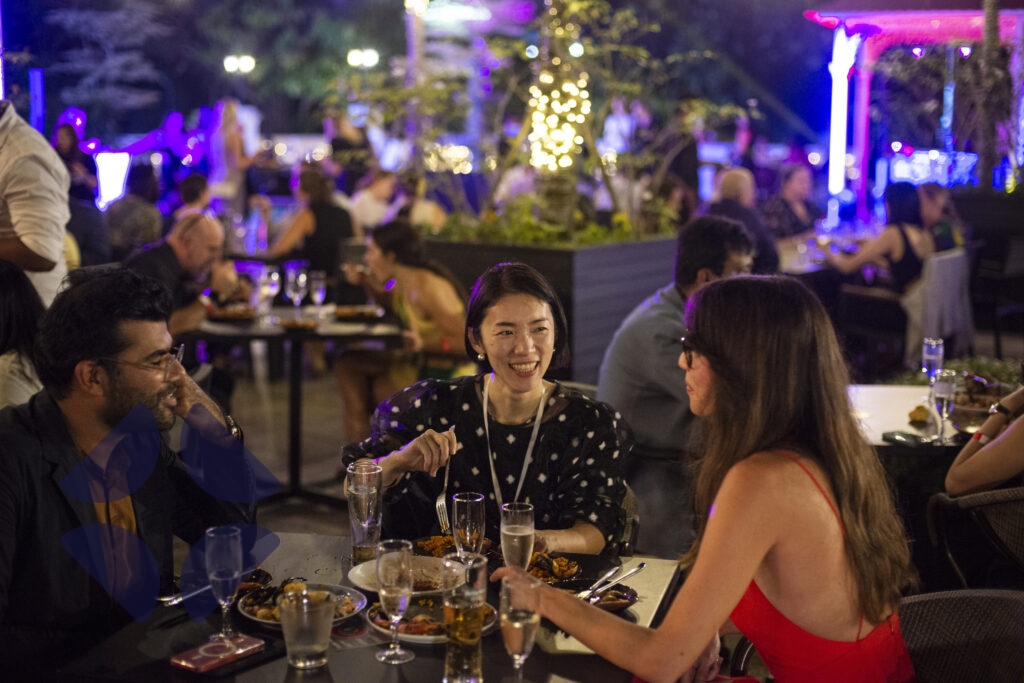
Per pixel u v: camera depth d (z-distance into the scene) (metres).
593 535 2.31
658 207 6.60
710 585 1.73
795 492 1.75
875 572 1.81
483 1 10.40
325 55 17.08
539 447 2.41
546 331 2.33
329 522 4.63
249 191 10.70
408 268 4.76
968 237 7.22
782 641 1.83
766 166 11.12
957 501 2.78
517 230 5.79
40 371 1.98
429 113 6.89
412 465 2.30
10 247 3.46
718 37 16.25
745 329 1.81
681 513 3.33
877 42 8.99
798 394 1.80
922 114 8.72
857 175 9.80
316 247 6.89
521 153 6.29
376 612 1.90
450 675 1.65
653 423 3.39
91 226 4.90
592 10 5.98
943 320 6.35
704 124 9.25
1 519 1.87
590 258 5.53
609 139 8.81
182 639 1.83
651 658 1.72
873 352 6.85
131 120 16.77
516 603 1.62
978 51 7.48
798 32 16.33
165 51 16.88
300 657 1.70
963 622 2.12
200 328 4.79
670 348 3.35
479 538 2.03
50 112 10.76
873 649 1.83
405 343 4.76
